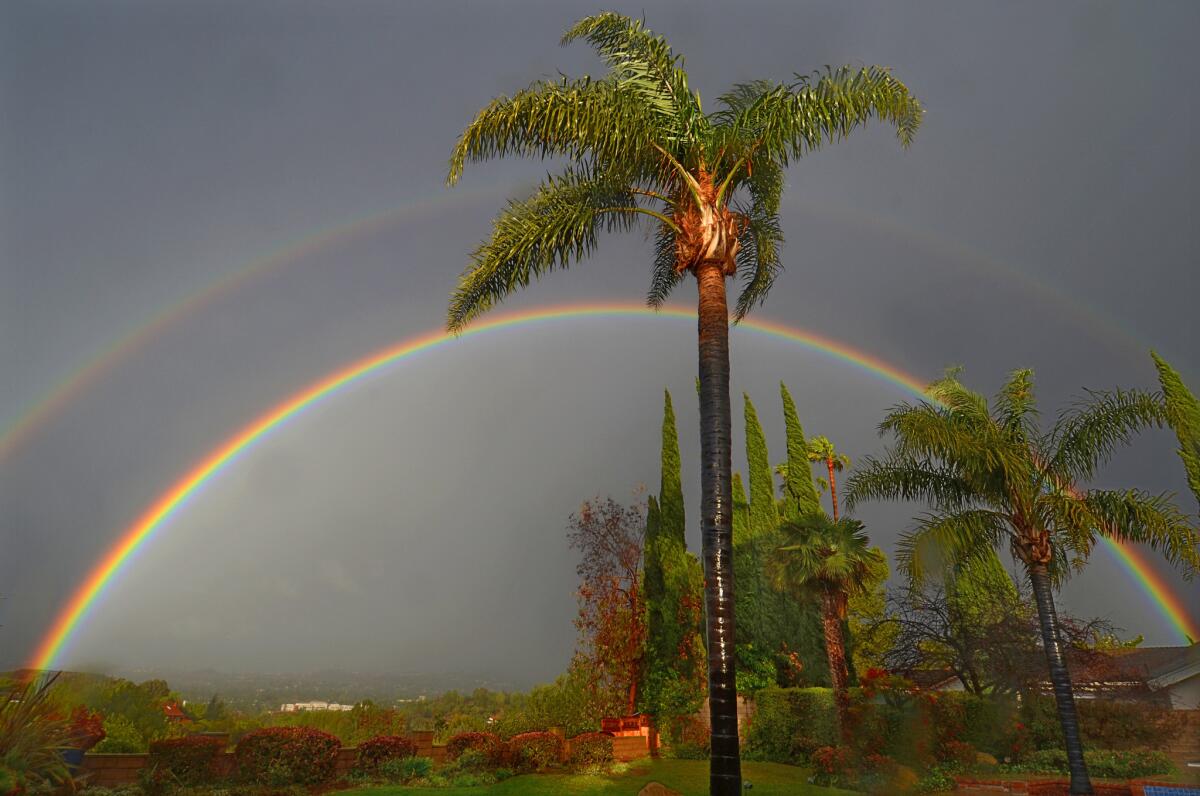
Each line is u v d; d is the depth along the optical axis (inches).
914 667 914.1
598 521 1090.1
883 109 442.6
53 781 446.0
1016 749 823.7
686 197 440.1
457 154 434.0
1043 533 665.6
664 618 1035.9
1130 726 847.7
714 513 371.2
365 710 946.1
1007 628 895.1
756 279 560.4
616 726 908.0
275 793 571.2
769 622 1069.1
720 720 340.5
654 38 462.9
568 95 430.0
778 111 446.0
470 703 1375.5
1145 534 659.4
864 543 916.0
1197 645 1115.9
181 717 924.6
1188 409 921.5
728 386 398.3
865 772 665.6
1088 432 682.8
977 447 663.1
